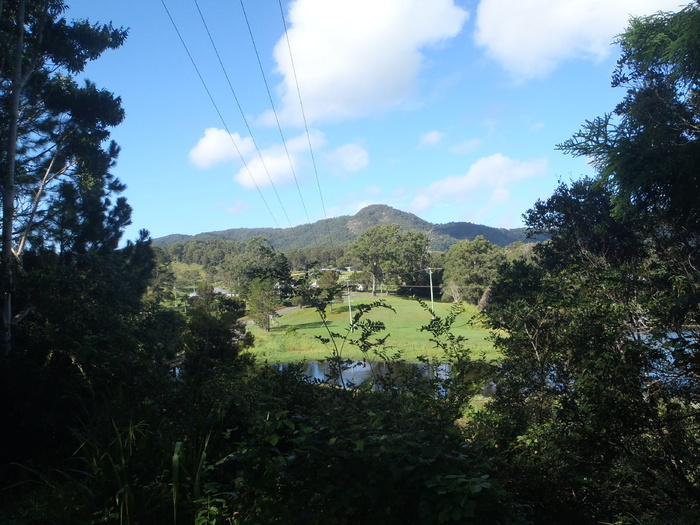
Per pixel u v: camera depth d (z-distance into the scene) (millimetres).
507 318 7523
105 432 4352
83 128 18953
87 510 3584
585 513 5754
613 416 5617
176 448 3471
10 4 16406
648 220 10688
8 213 14031
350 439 2883
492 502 2750
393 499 2732
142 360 5566
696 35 8672
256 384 5027
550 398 6891
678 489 5652
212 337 15258
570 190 14180
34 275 11602
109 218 20375
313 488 2848
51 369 7586
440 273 94562
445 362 6871
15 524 3619
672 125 9383
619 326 6434
